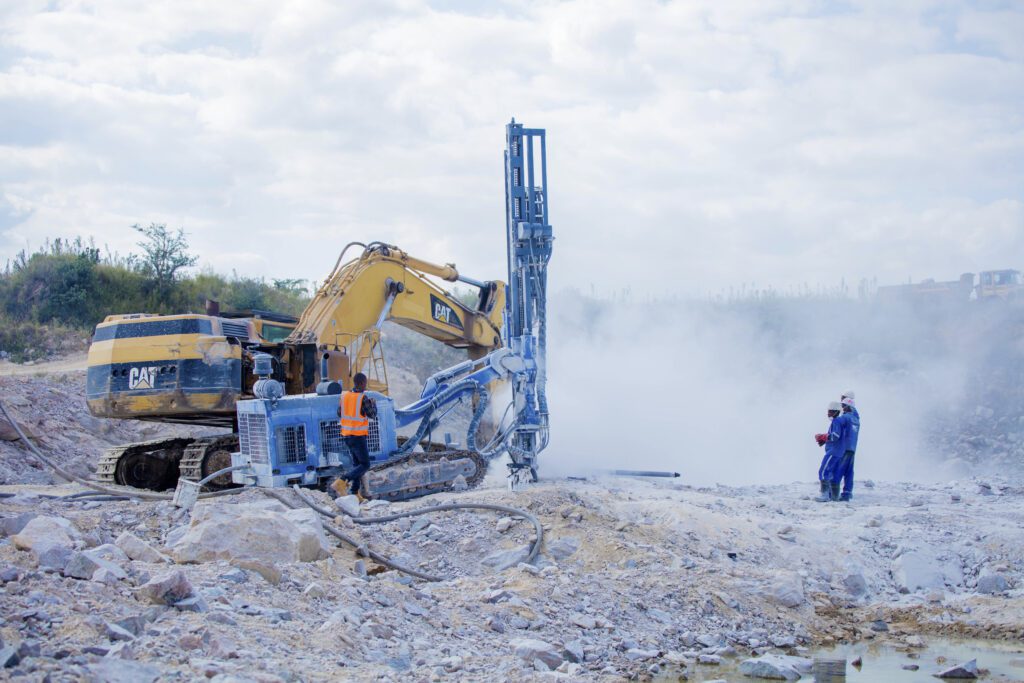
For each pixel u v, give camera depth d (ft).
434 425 50.67
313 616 26.81
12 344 91.09
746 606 35.53
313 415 43.39
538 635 30.04
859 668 30.48
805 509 49.37
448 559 36.29
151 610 23.77
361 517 38.40
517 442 53.88
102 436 67.82
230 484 47.16
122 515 36.19
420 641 27.09
